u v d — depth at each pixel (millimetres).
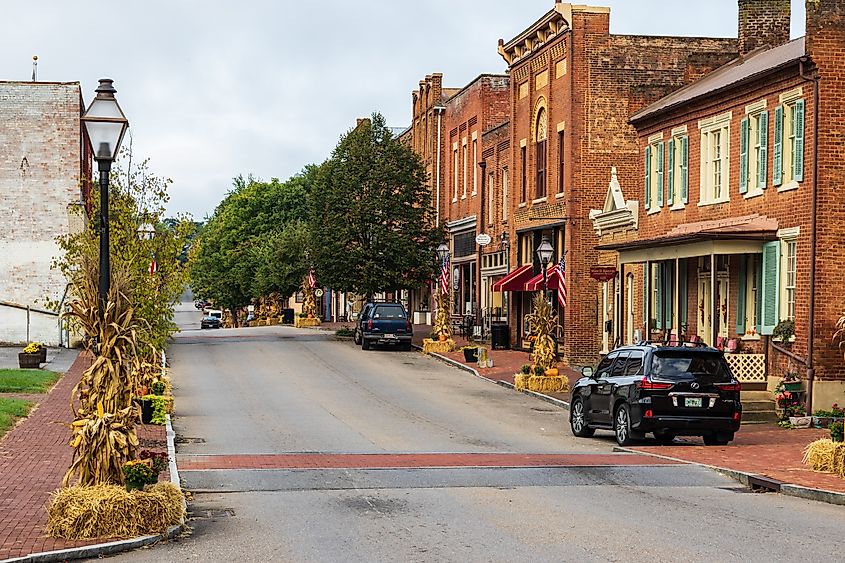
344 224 55219
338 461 19297
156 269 25047
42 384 30016
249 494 15852
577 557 11523
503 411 29391
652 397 21609
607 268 37875
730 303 31422
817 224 26641
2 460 17812
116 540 12062
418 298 72125
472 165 59219
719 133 32375
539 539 12539
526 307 48844
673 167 35312
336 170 56344
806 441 23062
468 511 14492
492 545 12203
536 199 47531
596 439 23953
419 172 56750
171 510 12812
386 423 25875
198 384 34906
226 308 101188
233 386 34375
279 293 86438
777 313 27984
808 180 26891
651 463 19500
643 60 43031
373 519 13898
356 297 84500
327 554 11773
